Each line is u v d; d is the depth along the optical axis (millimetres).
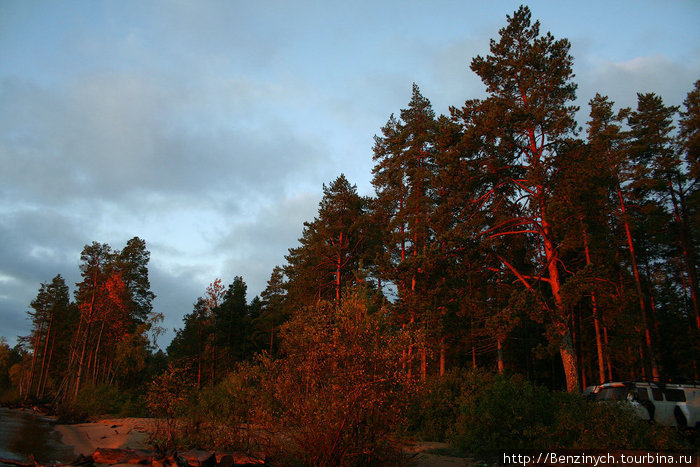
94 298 46375
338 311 12078
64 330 63375
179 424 17594
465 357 41312
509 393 14906
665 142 31734
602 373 29875
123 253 54594
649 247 35000
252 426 12344
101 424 27688
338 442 10078
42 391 59000
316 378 10891
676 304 35062
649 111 32562
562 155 21812
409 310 22922
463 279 26109
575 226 21875
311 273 35812
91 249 52250
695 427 14188
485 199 24984
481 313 27047
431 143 31484
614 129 30219
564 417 13695
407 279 23781
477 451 14016
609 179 27109
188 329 50531
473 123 24734
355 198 36812
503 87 25391
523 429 13891
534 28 25375
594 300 25844
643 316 28438
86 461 13148
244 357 49594
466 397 17141
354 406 10000
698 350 29406
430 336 22031
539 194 21391
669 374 32219
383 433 10586
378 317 12688
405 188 32562
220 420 16188
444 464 12539
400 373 10562
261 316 52781
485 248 23141
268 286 60156
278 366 11812
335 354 10648
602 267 20562
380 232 36375
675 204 32094
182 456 12430
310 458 10305
